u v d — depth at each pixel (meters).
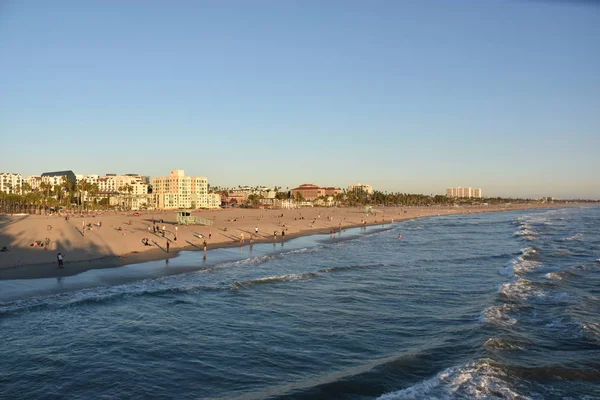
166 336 22.83
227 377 18.19
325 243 68.00
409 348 21.27
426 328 24.28
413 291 32.97
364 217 148.38
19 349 20.78
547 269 41.47
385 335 23.22
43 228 70.12
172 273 39.03
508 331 23.30
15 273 36.59
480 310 27.52
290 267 43.38
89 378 17.95
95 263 42.97
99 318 25.52
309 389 16.88
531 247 56.84
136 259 46.66
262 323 25.14
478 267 43.56
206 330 23.83
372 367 18.73
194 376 18.27
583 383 17.42
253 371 18.78
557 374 18.12
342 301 29.98
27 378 17.86
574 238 70.62
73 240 55.97
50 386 17.22
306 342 22.20
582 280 35.97
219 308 27.98
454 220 142.12
